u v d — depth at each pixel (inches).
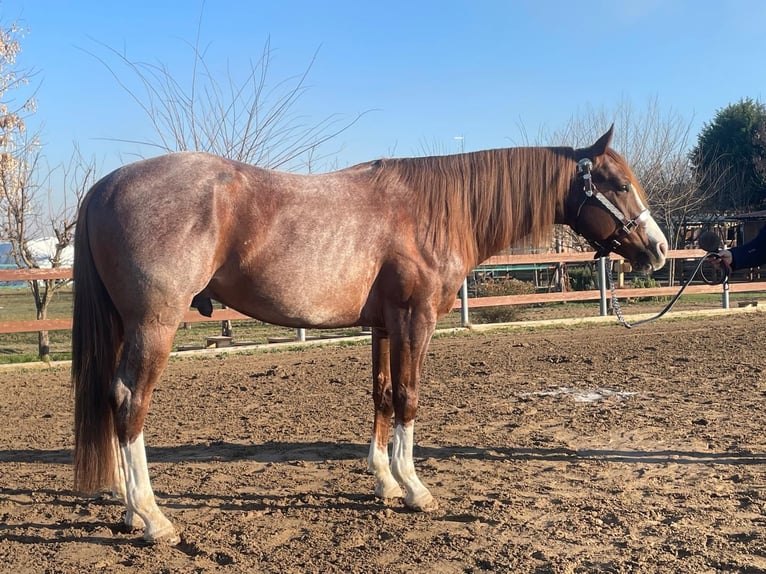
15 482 175.5
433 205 152.6
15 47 473.1
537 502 156.6
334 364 360.8
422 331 150.6
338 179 149.2
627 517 146.1
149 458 196.7
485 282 679.7
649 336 439.8
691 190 997.8
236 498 162.6
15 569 124.2
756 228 1122.7
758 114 1502.2
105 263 131.6
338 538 137.2
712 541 132.6
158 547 132.5
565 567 122.0
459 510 152.7
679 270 963.3
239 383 312.2
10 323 374.3
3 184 462.3
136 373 130.9
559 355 367.6
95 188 136.9
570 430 221.1
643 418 232.7
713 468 179.5
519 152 165.6
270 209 137.8
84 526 143.9
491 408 252.8
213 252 133.4
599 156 165.9
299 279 139.2
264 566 124.9
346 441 215.0
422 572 121.6
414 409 153.3
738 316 554.9
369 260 145.8
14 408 267.9
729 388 276.2
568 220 171.8
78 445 136.6
